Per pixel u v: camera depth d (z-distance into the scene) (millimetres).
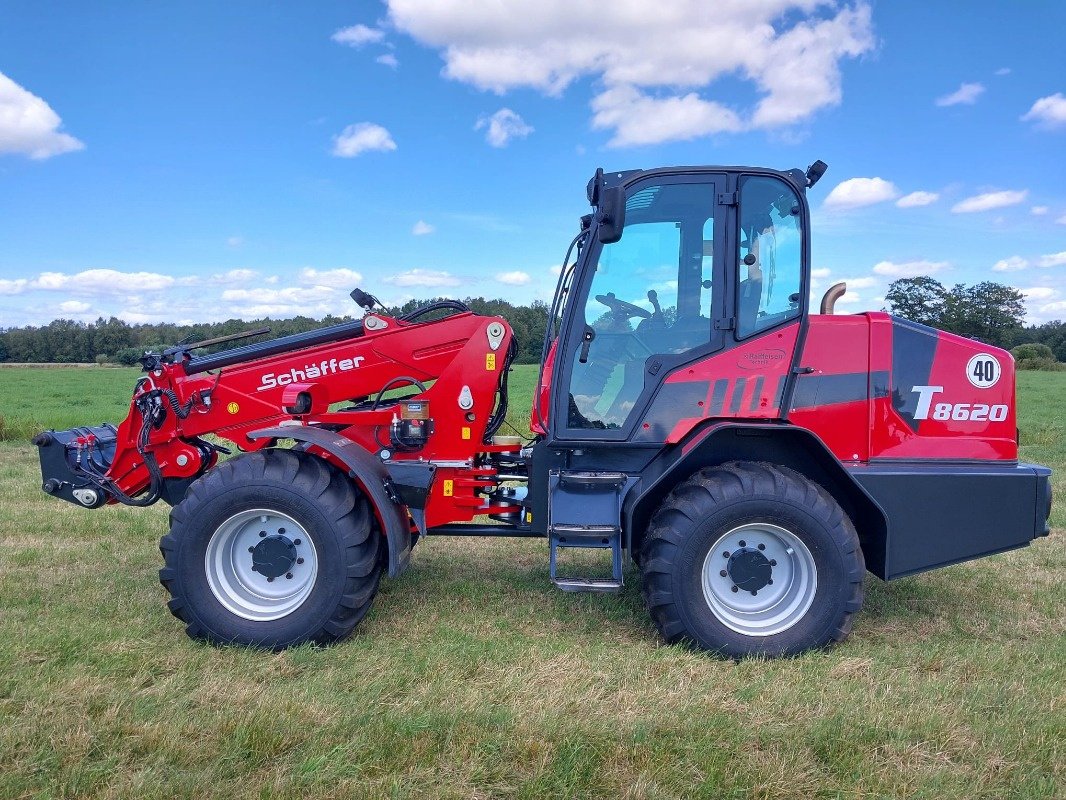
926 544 3674
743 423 3615
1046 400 24672
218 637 3566
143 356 4246
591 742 2646
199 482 3641
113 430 4762
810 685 3180
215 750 2598
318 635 3576
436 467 4059
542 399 4020
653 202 3703
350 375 4195
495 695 3029
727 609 3633
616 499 3629
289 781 2396
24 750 2580
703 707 2971
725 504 3469
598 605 4262
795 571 3605
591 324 3758
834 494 3818
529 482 4102
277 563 3658
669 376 3707
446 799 2352
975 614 4230
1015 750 2674
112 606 4102
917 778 2500
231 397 4234
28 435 12289
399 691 3082
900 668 3414
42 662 3277
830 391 3775
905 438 3797
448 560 5281
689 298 3705
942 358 3809
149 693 3006
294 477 3607
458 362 4094
